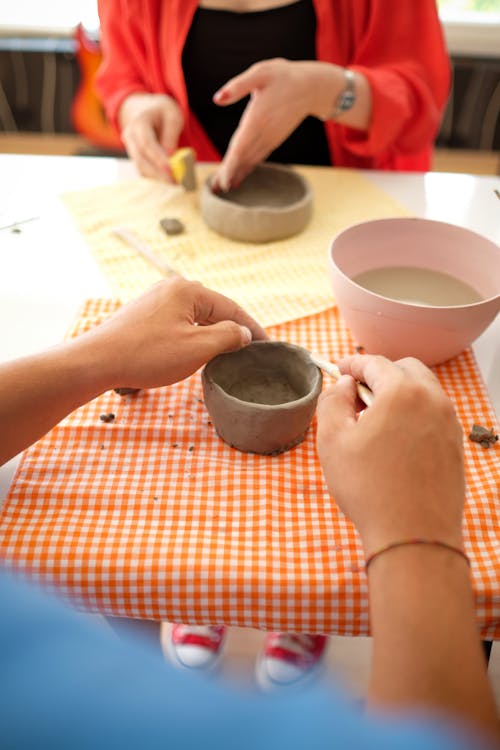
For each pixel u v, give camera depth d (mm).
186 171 1198
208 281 1000
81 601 601
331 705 210
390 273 936
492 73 2162
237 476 685
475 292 908
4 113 2322
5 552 595
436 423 520
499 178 1295
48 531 615
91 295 945
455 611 421
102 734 185
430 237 926
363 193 1237
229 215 1079
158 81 1466
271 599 589
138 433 727
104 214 1150
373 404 538
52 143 2463
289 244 1102
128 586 592
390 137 1339
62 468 681
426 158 1639
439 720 233
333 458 534
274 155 1529
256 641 996
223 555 603
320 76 1224
